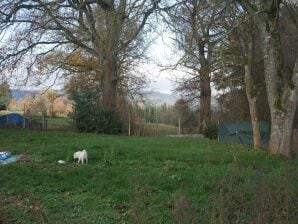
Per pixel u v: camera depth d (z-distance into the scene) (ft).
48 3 93.91
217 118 136.87
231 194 26.96
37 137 82.02
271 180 28.73
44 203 37.42
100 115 109.60
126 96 127.85
